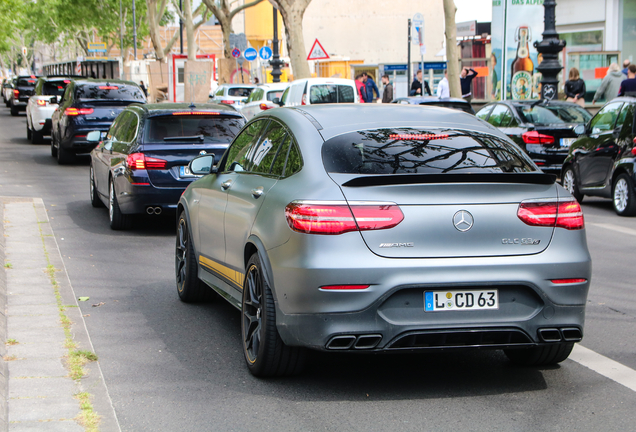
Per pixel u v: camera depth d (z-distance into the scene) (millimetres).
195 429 4316
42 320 6266
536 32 28641
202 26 82438
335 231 4484
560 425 4355
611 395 4836
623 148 12984
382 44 59500
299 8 29406
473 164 4973
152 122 10805
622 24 30562
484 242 4578
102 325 6453
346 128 5195
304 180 4824
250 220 5309
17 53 131250
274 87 27125
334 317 4461
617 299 7438
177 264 7465
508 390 4930
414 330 4496
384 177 4516
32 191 14844
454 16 28016
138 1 70625
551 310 4660
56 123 20062
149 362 5492
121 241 10375
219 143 10812
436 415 4504
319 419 4449
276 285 4738
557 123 15875
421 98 20156
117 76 56125
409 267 4465
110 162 11375
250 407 4641
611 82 23078
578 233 4777
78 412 4430
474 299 4562
